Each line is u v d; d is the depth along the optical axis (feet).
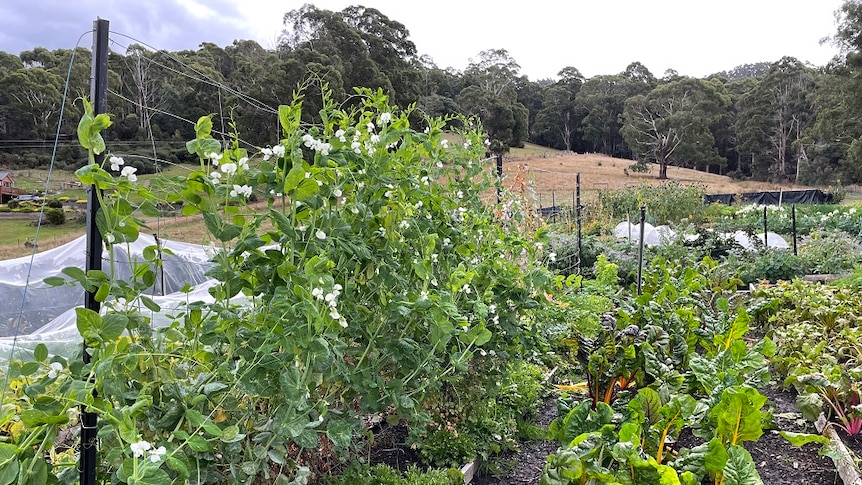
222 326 7.91
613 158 220.43
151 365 7.36
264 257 8.63
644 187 74.49
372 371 10.24
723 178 198.80
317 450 10.59
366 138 10.95
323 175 9.11
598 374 15.93
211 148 7.72
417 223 11.64
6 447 6.15
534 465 13.28
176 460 6.37
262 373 7.94
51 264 25.40
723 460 10.57
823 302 24.32
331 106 10.37
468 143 15.52
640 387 16.93
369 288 10.55
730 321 17.94
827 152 168.25
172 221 11.68
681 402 11.89
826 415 16.16
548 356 19.38
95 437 6.96
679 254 43.01
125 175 6.88
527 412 15.85
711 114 202.08
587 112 243.60
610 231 57.00
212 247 8.80
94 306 7.10
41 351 7.16
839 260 41.81
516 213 19.04
